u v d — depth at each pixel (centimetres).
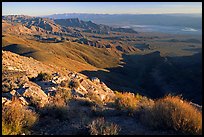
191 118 888
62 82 1827
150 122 950
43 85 1731
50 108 1112
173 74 13812
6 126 830
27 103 1198
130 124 994
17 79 1708
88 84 2119
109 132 830
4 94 1245
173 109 936
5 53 3306
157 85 13000
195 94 8719
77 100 1486
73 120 1044
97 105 1408
